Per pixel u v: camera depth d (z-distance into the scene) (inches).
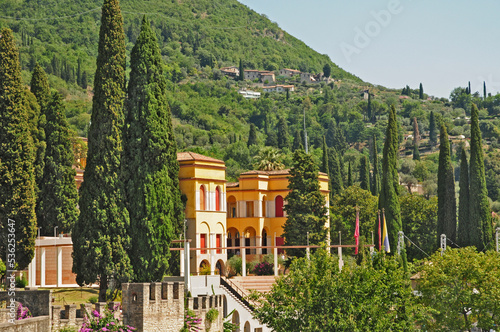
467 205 4953.3
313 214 4279.0
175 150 3654.0
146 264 2979.8
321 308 2559.1
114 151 3038.9
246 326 3393.2
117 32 3132.4
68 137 3752.5
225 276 3924.7
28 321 2009.1
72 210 3705.7
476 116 4980.3
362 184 7504.9
